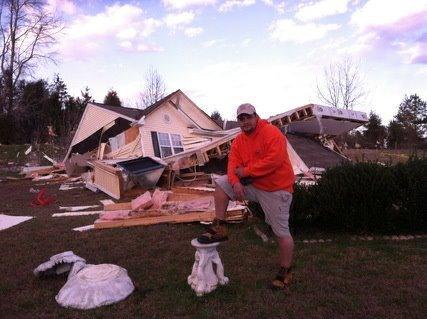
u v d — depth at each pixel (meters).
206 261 4.60
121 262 5.77
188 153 14.59
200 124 23.70
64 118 39.41
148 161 13.72
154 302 4.39
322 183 7.16
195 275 4.71
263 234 6.97
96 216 9.57
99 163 14.67
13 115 41.72
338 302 4.29
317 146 18.39
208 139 20.39
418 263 5.47
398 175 7.00
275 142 4.45
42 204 11.97
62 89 49.88
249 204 7.61
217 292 4.56
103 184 14.16
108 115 21.12
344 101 32.12
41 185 17.75
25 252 6.50
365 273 5.12
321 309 4.14
